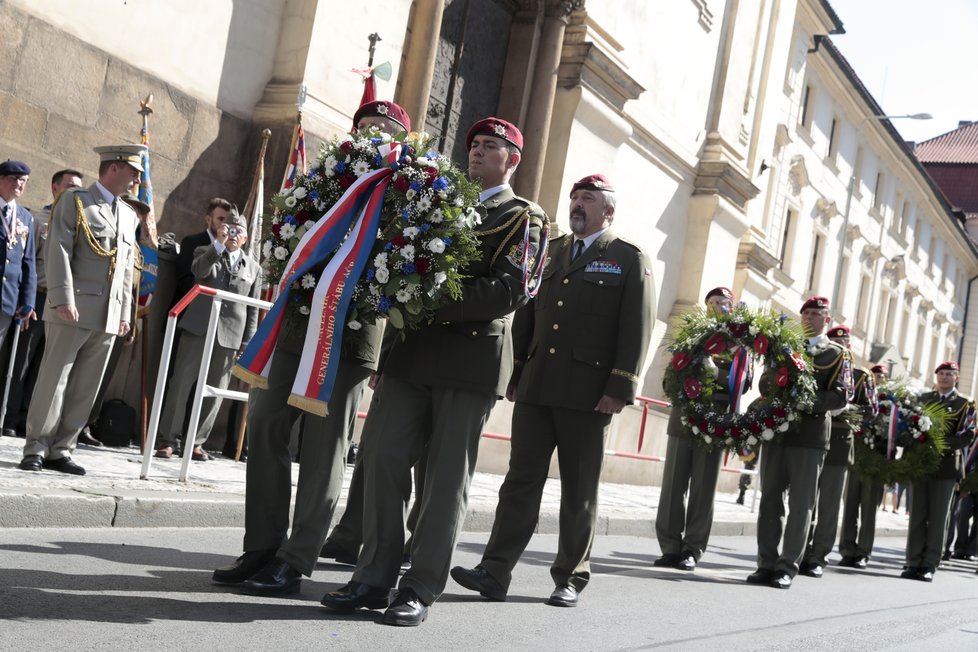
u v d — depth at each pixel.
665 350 9.09
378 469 4.83
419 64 12.48
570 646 4.79
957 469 11.29
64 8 9.04
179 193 10.16
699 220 18.86
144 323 8.58
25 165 7.74
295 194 4.92
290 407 4.98
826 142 30.31
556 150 14.86
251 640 4.07
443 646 4.41
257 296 9.45
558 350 5.84
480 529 8.86
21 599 4.21
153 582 4.86
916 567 11.23
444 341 4.80
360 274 4.62
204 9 10.26
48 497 5.76
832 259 32.12
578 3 14.66
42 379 6.63
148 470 7.07
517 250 4.79
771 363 8.51
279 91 10.88
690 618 6.08
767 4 21.77
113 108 9.48
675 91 17.92
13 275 7.70
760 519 8.62
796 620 6.55
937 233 44.81
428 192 4.64
